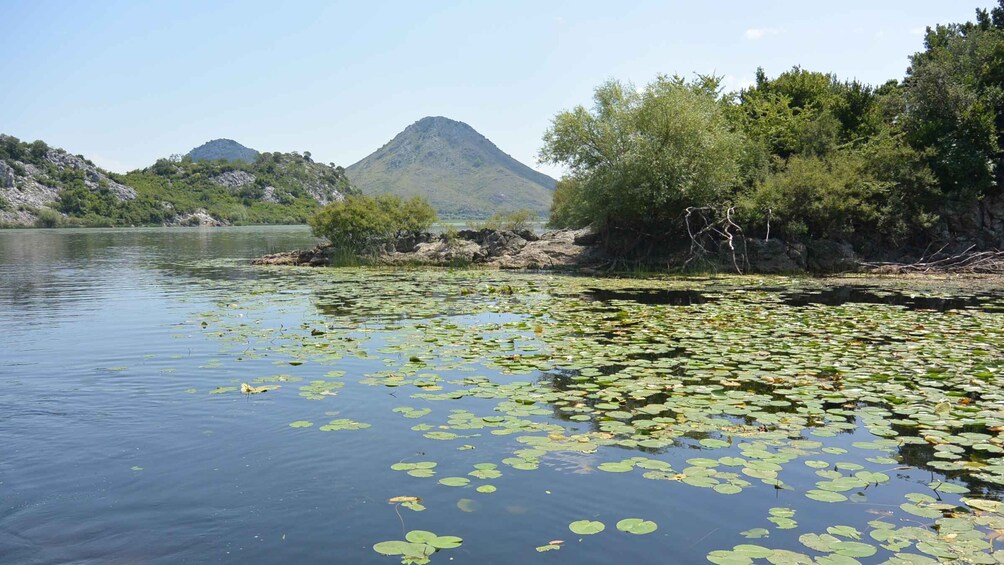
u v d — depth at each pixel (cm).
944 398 770
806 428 675
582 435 639
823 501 505
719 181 2756
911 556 424
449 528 462
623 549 434
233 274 2542
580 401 753
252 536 451
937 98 2953
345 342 1088
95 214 12850
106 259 3497
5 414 712
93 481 540
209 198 15512
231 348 1046
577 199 2925
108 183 14075
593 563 417
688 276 2483
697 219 2834
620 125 2842
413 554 418
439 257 3028
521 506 496
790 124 3181
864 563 414
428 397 764
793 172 2698
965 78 2969
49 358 983
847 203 2628
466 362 944
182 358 977
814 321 1325
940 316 1405
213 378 861
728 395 777
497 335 1152
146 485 532
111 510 489
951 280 2325
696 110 2770
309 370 901
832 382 845
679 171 2689
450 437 630
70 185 13462
